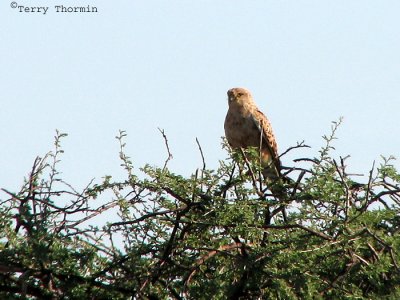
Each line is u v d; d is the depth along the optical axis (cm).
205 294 1284
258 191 1383
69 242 1311
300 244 1270
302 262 1265
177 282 1337
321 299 1252
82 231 1315
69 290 1302
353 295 1241
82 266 1298
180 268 1329
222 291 1305
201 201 1352
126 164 1360
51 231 1308
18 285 1327
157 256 1344
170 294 1329
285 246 1262
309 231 1249
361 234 1224
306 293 1249
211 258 1360
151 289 1310
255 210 1360
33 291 1311
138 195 1381
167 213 1393
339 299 1262
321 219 1317
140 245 1345
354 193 1417
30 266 1291
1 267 1284
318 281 1262
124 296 1327
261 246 1341
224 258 1355
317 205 1380
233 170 1359
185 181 1370
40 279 1298
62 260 1295
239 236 1350
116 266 1321
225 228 1368
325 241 1277
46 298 1312
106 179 1353
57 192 1342
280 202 1359
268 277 1270
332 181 1346
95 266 1344
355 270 1289
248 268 1289
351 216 1271
